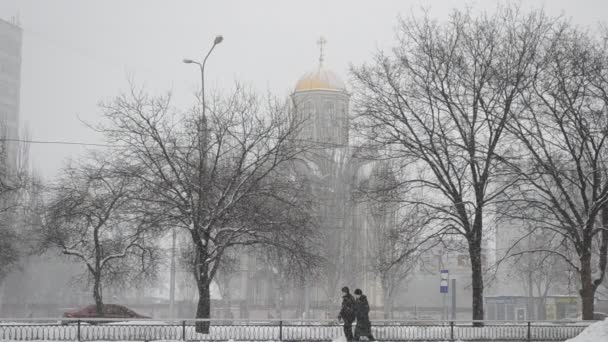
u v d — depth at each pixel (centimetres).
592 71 4472
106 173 4588
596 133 4531
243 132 4491
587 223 4509
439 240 4662
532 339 3884
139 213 4341
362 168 7738
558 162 4662
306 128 7725
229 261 5003
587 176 4600
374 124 4653
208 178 4219
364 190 4878
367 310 3597
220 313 10056
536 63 4519
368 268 7762
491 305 9325
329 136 7456
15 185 6450
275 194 4353
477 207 4481
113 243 5209
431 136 4519
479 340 3788
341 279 7888
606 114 4575
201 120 4297
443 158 4644
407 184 4662
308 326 3675
